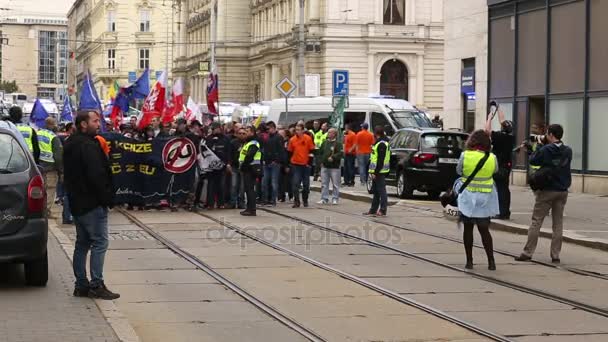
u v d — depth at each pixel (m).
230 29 95.12
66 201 22.36
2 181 12.99
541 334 11.07
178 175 26.39
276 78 82.75
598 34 30.03
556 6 32.34
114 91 58.56
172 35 123.06
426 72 74.38
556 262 17.11
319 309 12.52
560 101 32.16
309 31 73.25
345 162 37.06
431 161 29.28
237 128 27.91
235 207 27.38
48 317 11.30
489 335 10.91
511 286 14.48
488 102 37.16
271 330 11.23
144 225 22.72
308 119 45.06
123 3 124.19
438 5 74.38
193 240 19.78
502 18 36.16
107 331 10.46
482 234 16.11
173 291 13.80
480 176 16.02
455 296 13.58
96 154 12.48
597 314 12.33
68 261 16.20
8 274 14.89
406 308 12.63
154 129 28.78
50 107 71.56
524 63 34.50
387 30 73.25
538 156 17.08
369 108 43.59
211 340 10.70
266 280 14.80
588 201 28.16
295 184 27.83
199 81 104.50
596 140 30.22
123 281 14.65
